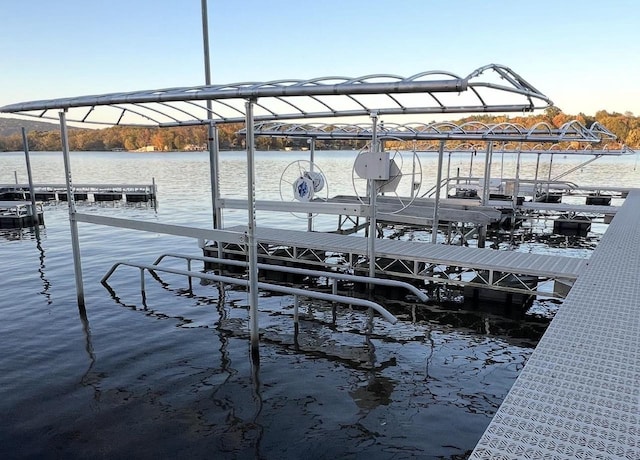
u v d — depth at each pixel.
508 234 14.85
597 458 2.06
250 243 5.08
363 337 6.20
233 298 7.85
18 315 6.98
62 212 19.62
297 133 11.75
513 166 46.22
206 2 11.73
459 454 3.69
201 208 19.91
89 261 10.55
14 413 4.30
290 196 23.17
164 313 7.09
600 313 3.89
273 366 5.30
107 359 5.48
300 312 7.19
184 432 3.99
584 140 11.09
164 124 8.40
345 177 32.16
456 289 8.37
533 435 2.24
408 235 14.50
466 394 4.66
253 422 4.14
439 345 5.93
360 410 4.34
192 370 5.20
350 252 8.57
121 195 23.75
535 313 7.18
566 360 3.03
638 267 5.43
